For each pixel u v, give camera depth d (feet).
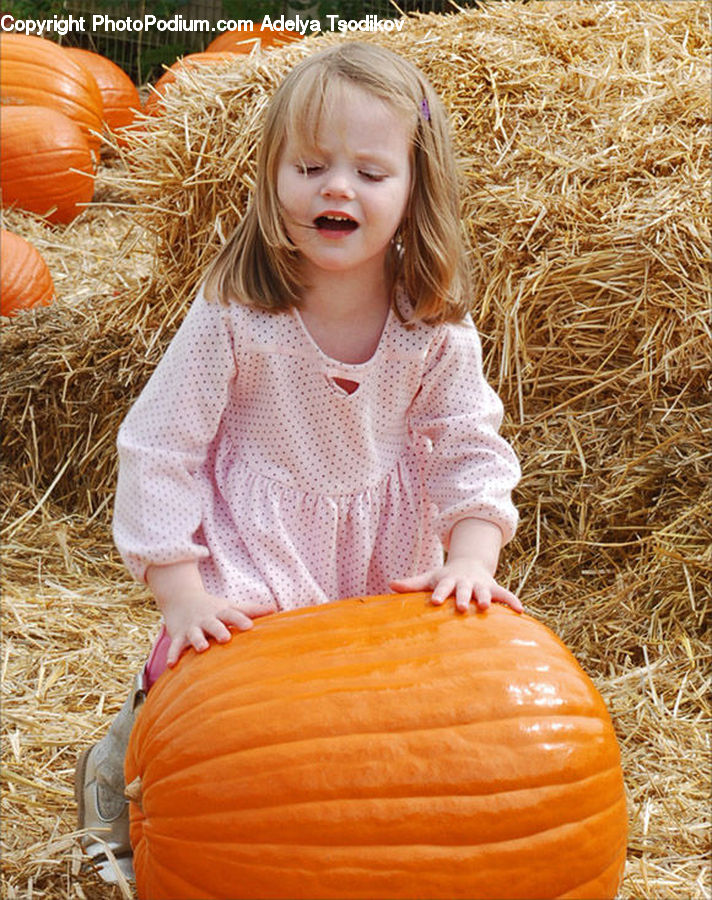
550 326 12.81
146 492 7.00
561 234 12.64
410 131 6.91
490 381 13.09
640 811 9.05
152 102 26.66
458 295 7.38
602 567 12.51
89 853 7.89
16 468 15.37
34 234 21.84
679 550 11.76
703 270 12.32
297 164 6.78
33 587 13.05
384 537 7.57
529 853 5.78
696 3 16.46
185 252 14.55
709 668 11.00
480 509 7.28
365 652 6.14
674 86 13.57
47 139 23.15
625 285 12.55
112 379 14.80
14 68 24.95
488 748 5.83
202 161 14.20
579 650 11.44
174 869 5.88
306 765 5.73
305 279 7.11
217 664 6.23
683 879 8.40
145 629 12.22
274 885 5.63
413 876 5.63
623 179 12.89
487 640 6.27
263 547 7.17
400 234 7.32
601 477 12.66
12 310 17.66
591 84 13.83
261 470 7.32
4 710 10.36
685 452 12.40
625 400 12.83
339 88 6.68
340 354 7.28
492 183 12.98
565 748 5.97
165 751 6.03
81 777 7.94
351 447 7.34
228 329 7.11
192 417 7.14
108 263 19.94
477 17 15.43
